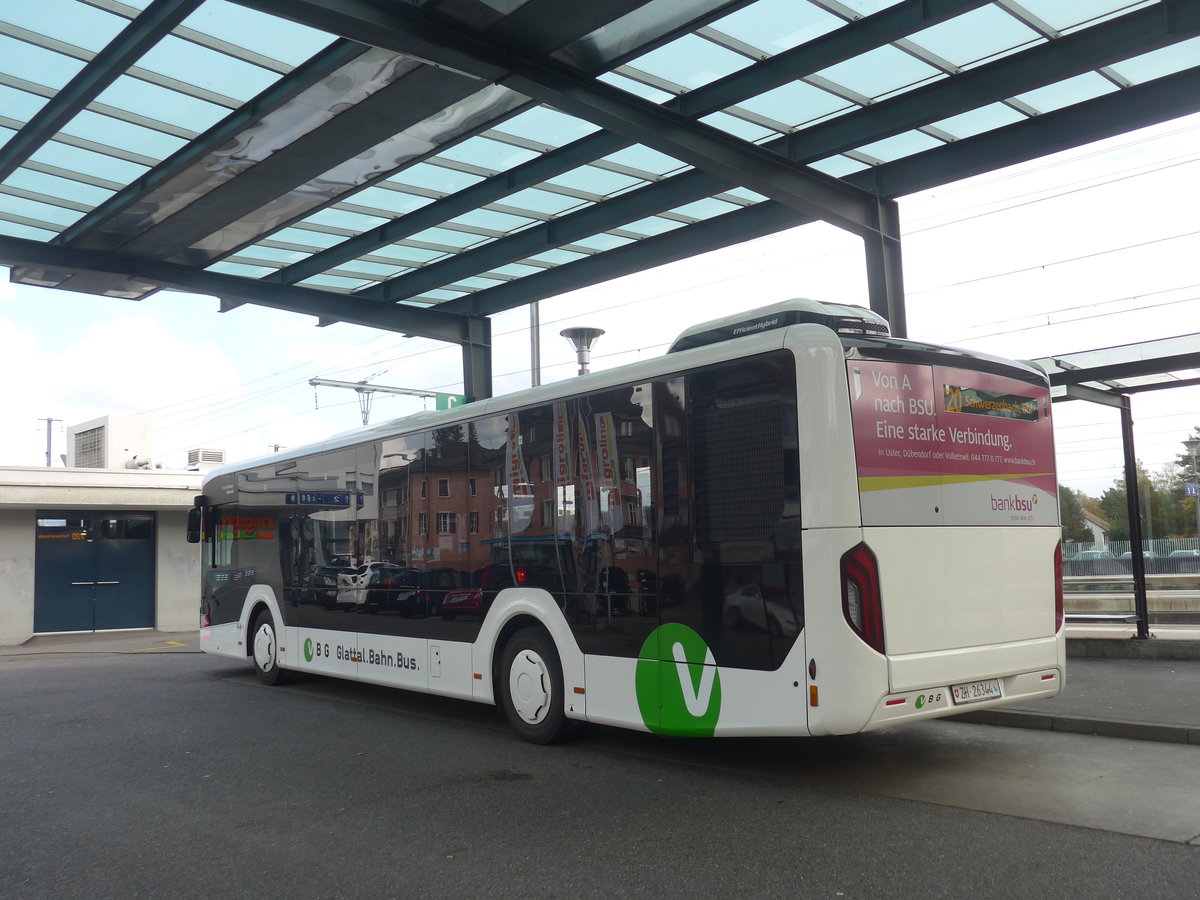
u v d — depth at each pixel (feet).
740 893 14.51
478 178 42.86
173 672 49.29
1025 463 23.47
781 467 20.40
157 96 34.45
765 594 20.47
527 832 18.11
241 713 33.96
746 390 21.25
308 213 44.19
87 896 15.37
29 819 20.22
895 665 19.80
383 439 34.09
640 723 23.04
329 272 53.88
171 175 38.73
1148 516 220.43
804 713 19.56
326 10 26.55
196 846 17.85
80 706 36.99
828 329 20.43
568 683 25.30
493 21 28.76
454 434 30.40
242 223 44.96
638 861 16.20
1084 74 32.89
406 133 36.42
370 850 17.29
